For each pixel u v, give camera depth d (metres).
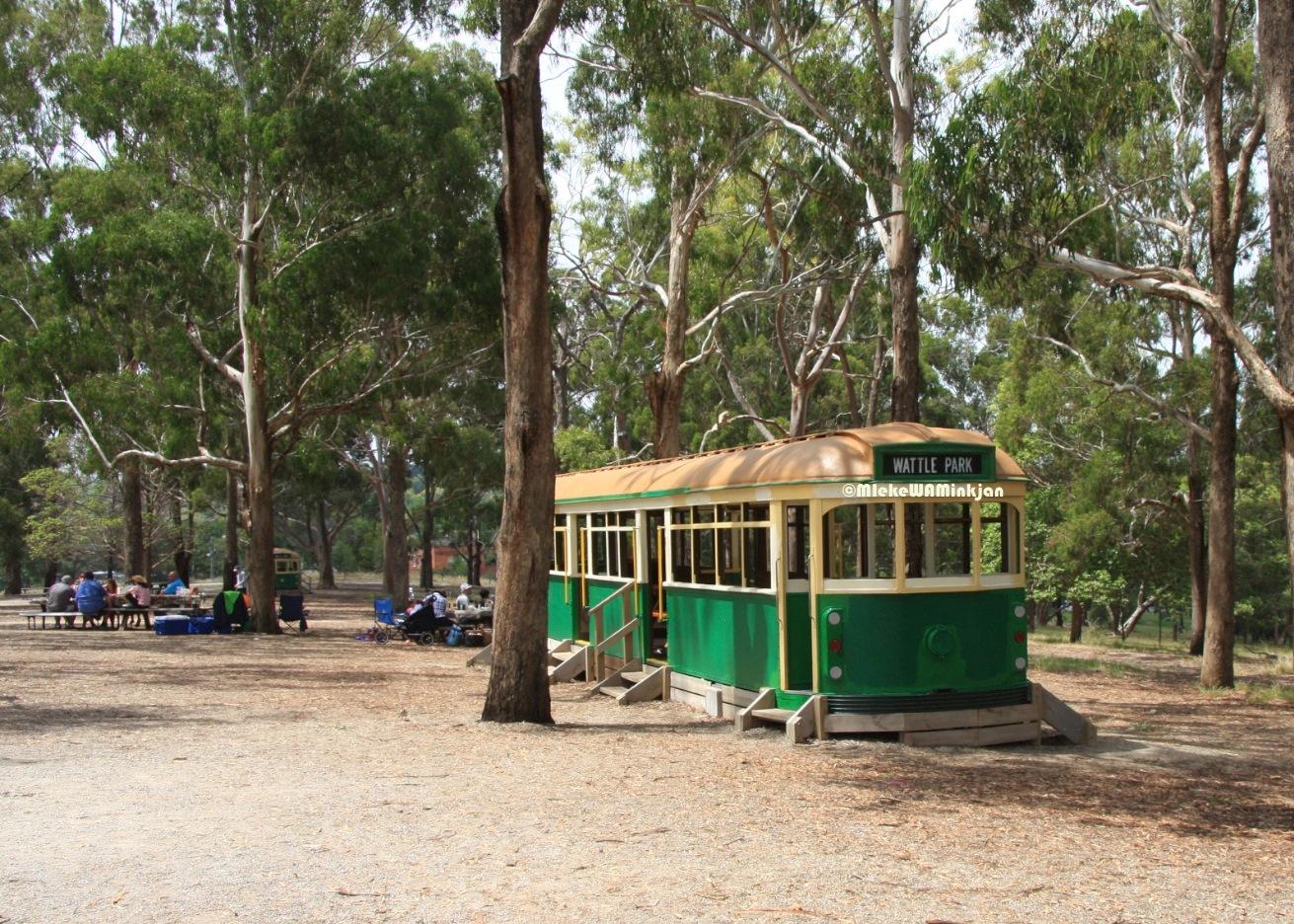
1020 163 15.26
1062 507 34.81
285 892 6.38
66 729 12.63
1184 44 20.61
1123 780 11.03
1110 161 24.92
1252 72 23.88
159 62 25.02
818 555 12.59
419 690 17.33
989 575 12.80
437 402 40.47
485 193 26.61
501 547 13.68
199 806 8.69
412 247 25.17
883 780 10.50
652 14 20.34
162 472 45.91
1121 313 28.44
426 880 6.70
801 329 44.03
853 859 7.50
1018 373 32.47
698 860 7.34
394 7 24.88
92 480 52.09
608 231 38.53
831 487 12.46
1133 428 30.80
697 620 15.15
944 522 13.01
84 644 24.75
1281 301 10.60
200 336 29.58
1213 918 6.50
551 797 9.24
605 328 49.44
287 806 8.70
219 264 28.02
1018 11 17.83
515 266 13.36
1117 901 6.76
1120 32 15.72
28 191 31.67
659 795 9.46
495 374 38.75
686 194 27.75
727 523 14.09
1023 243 16.00
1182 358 29.77
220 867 6.91
